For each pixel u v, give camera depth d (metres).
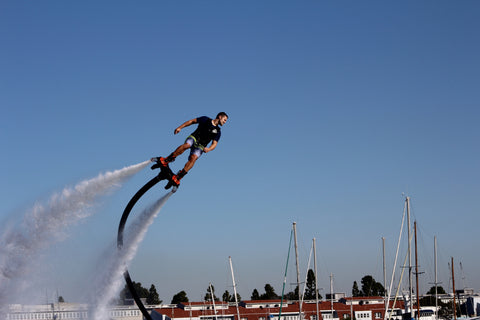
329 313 106.12
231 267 77.50
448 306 103.62
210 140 20.03
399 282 69.69
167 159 19.66
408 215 69.75
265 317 101.75
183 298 141.12
